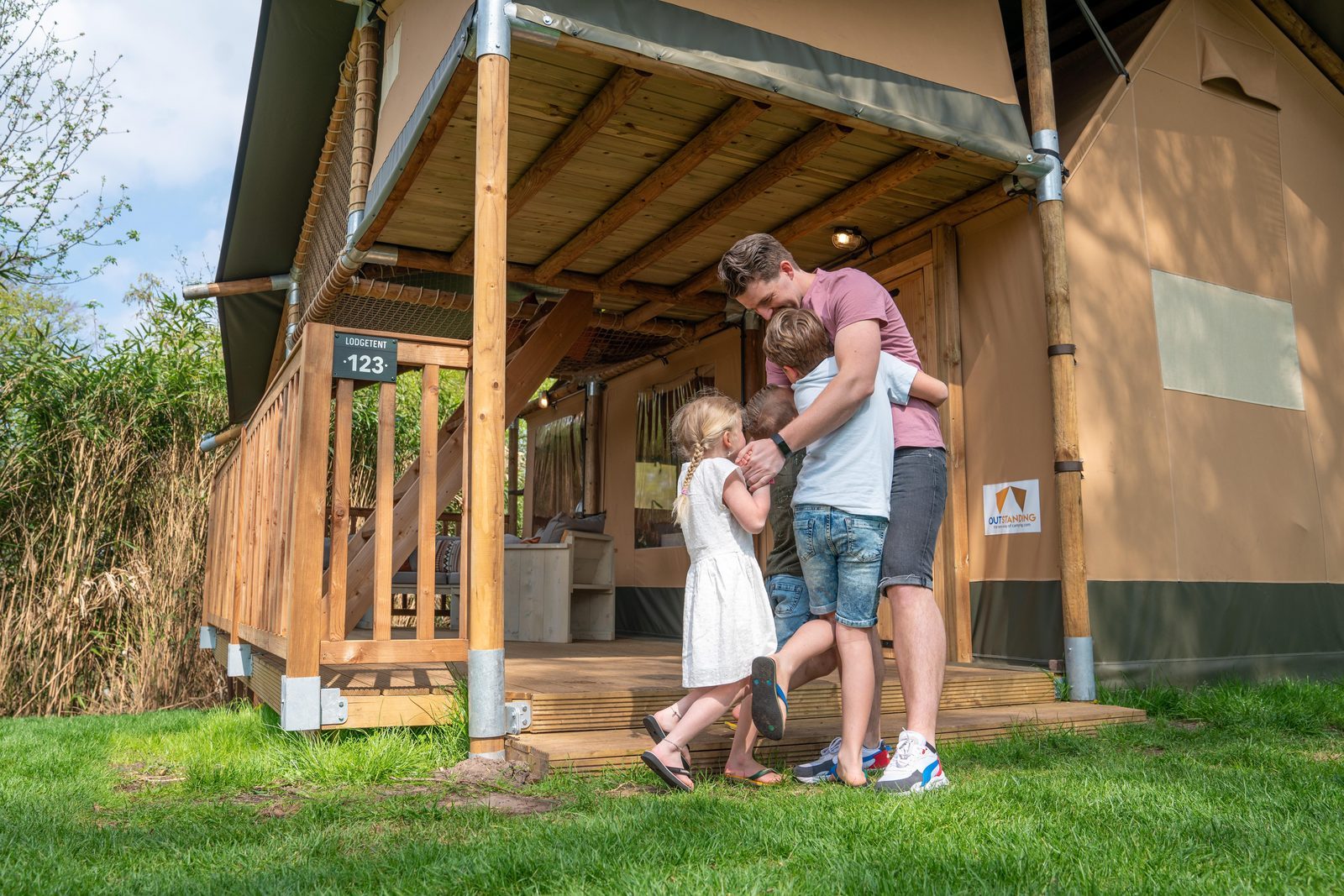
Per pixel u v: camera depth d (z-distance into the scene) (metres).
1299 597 5.25
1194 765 2.77
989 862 1.61
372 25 5.03
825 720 3.46
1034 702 4.22
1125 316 4.80
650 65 3.39
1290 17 5.69
